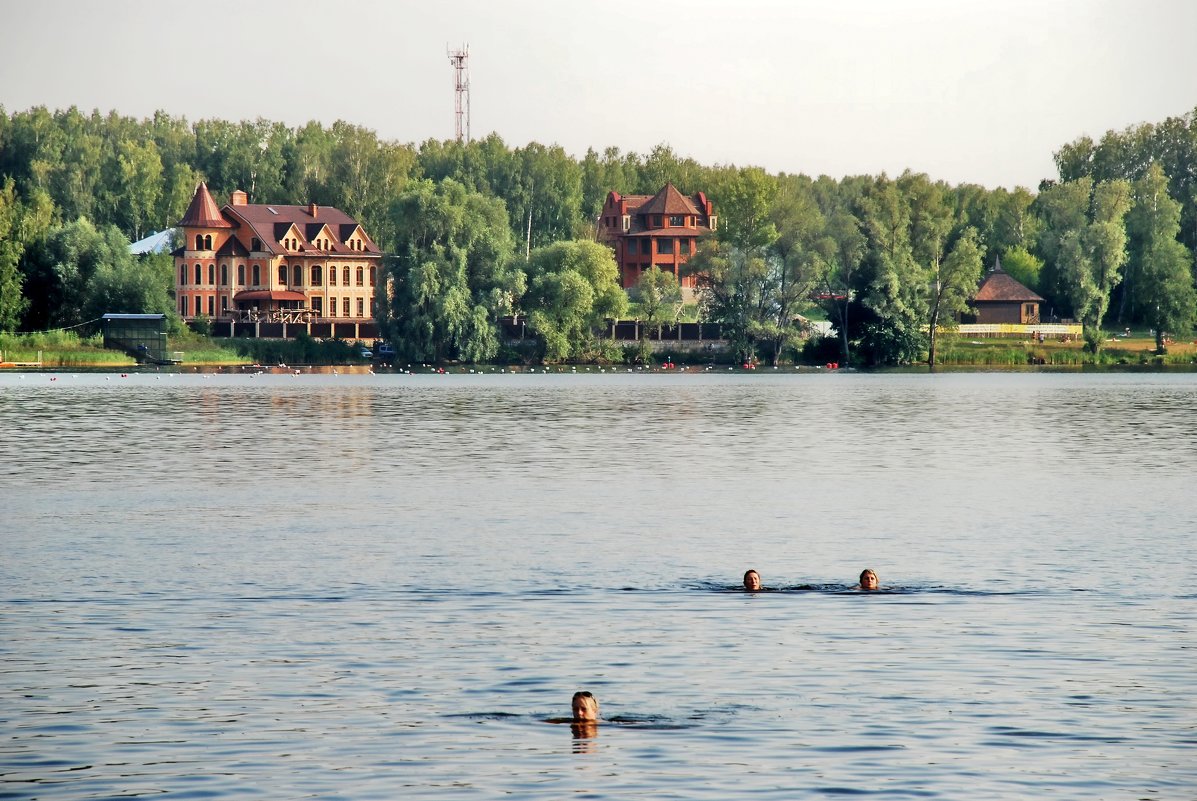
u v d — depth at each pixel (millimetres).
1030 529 85438
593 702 44969
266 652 53625
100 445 146500
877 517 90688
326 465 125375
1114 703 46719
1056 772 40406
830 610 61031
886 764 41031
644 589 65875
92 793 38906
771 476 116312
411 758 41625
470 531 84188
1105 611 60688
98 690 48438
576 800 38406
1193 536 82375
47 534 82875
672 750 42250
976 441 153625
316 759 41531
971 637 55812
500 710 46156
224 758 41594
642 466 124625
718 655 52938
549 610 61156
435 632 56938
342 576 69312
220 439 155000
